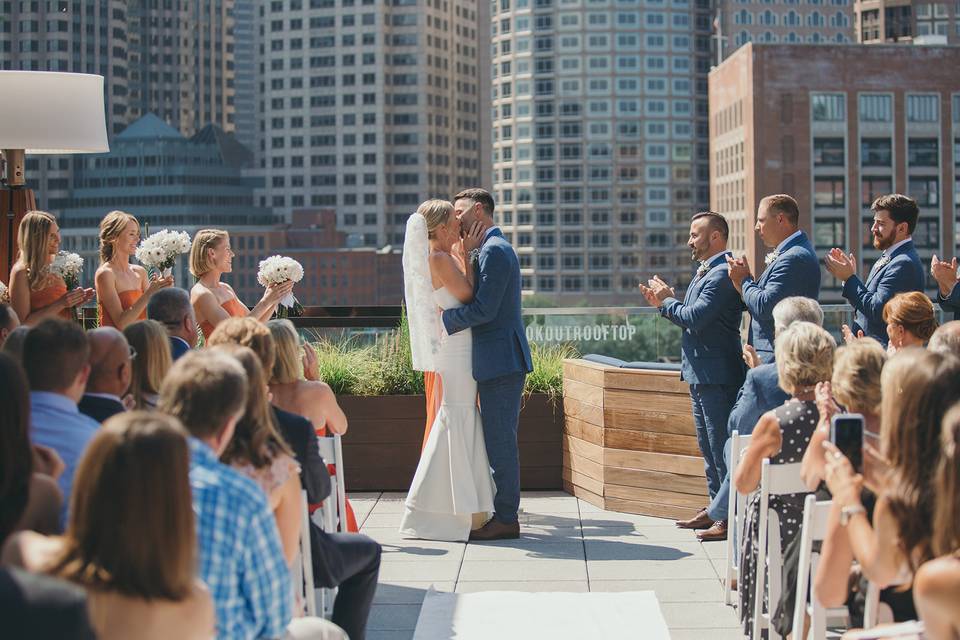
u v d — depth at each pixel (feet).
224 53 607.78
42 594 6.40
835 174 462.60
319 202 629.51
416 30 630.33
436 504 21.93
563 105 648.79
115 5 545.03
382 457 26.68
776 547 14.17
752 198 463.42
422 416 26.61
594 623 16.61
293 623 11.35
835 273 21.62
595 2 643.45
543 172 652.07
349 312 33.01
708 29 647.15
